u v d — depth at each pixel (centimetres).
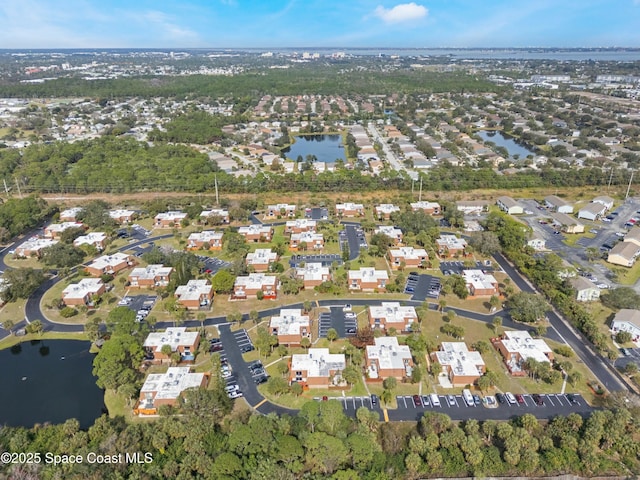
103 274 14775
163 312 12900
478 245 16212
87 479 7212
